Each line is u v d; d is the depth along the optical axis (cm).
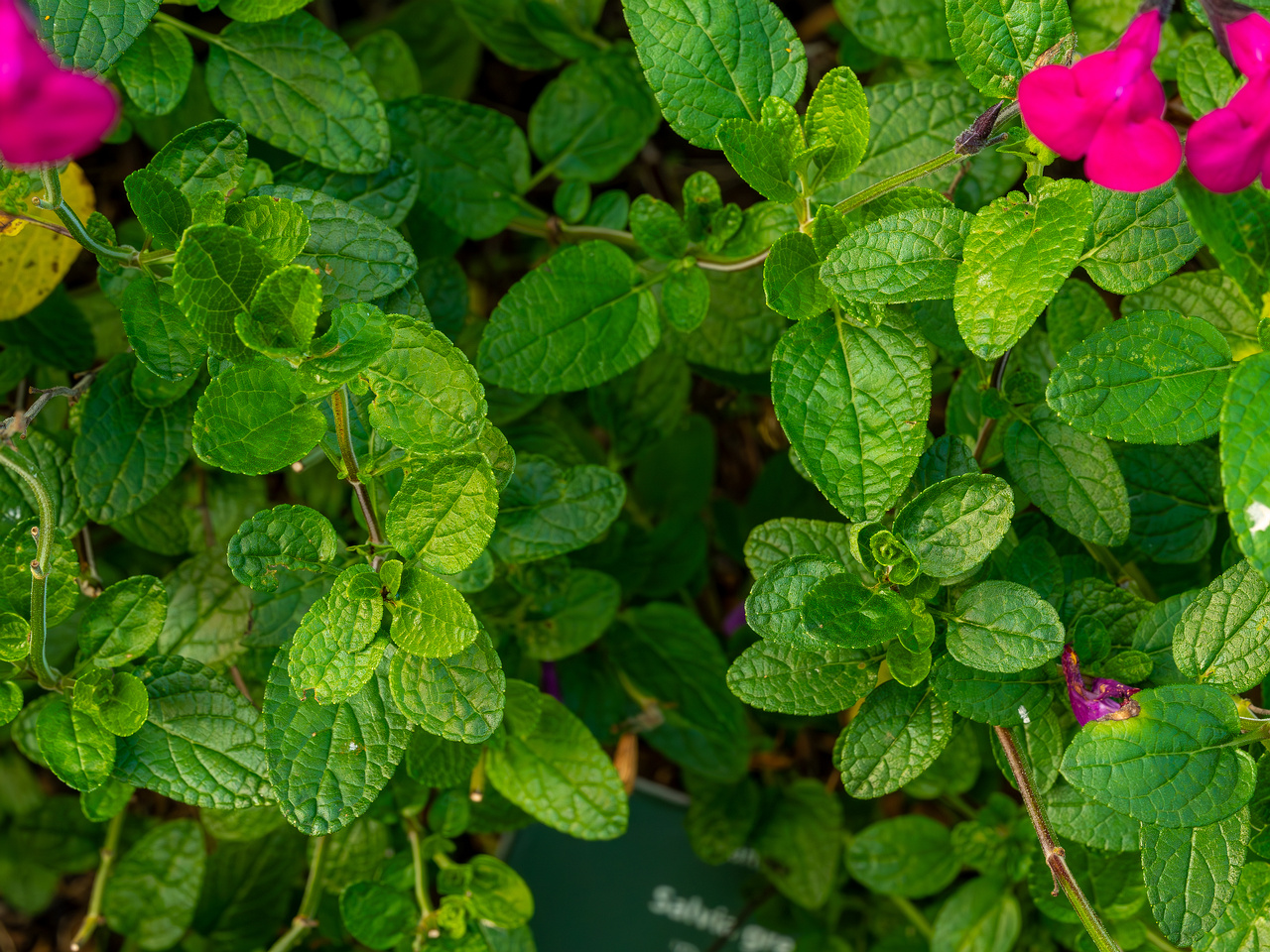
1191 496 45
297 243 39
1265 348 38
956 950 49
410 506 39
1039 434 43
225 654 45
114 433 44
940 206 41
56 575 41
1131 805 39
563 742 46
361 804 40
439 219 50
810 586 40
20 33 34
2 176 40
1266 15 39
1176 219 40
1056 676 41
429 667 40
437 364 39
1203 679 40
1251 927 42
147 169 40
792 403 40
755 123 40
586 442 55
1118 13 47
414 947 46
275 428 39
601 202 50
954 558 40
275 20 44
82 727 41
